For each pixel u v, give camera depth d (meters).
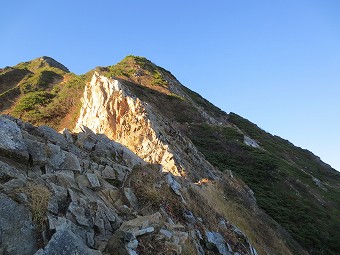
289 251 20.75
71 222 6.60
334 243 27.02
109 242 6.70
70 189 7.70
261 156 41.62
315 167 59.59
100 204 7.80
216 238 10.02
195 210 11.00
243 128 63.88
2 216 5.79
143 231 7.38
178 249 7.36
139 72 60.84
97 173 9.84
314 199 36.56
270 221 23.38
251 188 33.00
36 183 7.12
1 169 6.86
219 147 41.56
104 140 13.61
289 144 71.12
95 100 30.94
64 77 79.06
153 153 22.83
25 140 8.60
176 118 47.91
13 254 5.50
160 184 10.63
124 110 27.45
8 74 79.50
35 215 6.12
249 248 11.51
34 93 59.31
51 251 5.52
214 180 23.92
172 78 74.56
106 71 61.12
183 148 26.80
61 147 10.31
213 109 69.25
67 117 47.69
